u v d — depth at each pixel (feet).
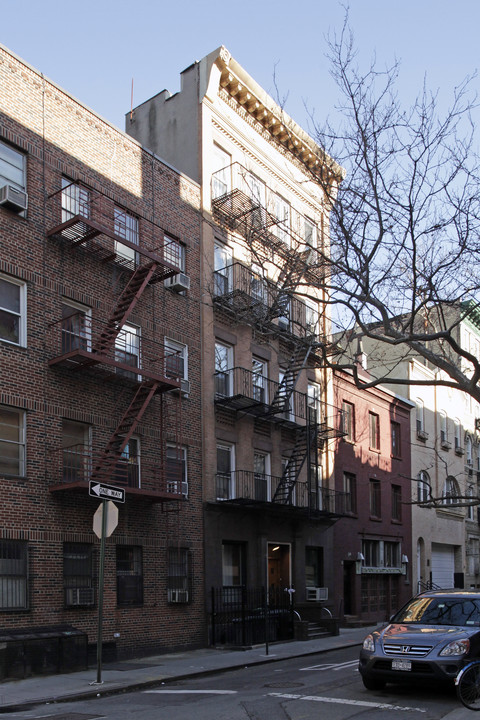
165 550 66.44
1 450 53.11
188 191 77.56
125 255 67.05
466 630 37.50
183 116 82.89
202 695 39.81
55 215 60.23
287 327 88.79
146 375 61.93
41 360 56.85
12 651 45.88
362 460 106.22
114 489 44.11
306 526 88.79
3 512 51.90
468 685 32.55
